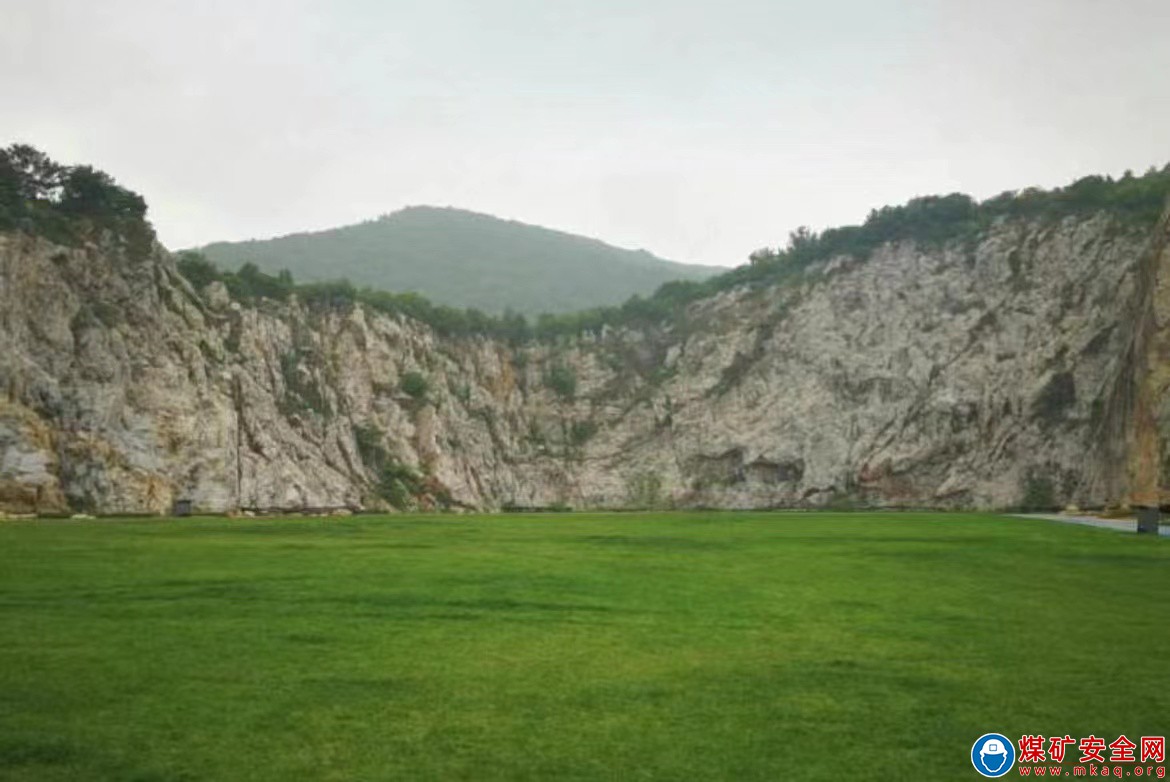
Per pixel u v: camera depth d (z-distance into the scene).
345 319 114.75
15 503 67.56
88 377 78.38
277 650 14.55
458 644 15.19
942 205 126.81
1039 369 103.88
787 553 33.06
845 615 18.48
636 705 11.59
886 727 10.75
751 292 135.38
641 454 124.00
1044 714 11.31
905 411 111.25
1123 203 109.94
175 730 10.38
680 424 124.19
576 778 9.03
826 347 119.88
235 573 24.67
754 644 15.43
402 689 12.25
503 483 118.12
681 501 118.19
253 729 10.45
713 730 10.59
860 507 108.00
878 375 114.69
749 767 9.39
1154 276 80.44
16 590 21.00
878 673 13.38
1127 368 86.38
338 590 21.36
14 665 13.38
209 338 93.25
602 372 133.62
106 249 87.19
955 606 19.81
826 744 10.13
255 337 100.56
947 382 109.56
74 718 10.80
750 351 126.81
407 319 123.44
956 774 9.29
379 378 113.06
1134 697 12.11
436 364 121.88
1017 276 112.06
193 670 13.17
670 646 15.20
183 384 85.19
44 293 78.62
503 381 130.00
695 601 20.31
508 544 36.91
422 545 35.75
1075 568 27.98
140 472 77.12
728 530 48.88
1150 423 75.50
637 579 24.34
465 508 107.94
